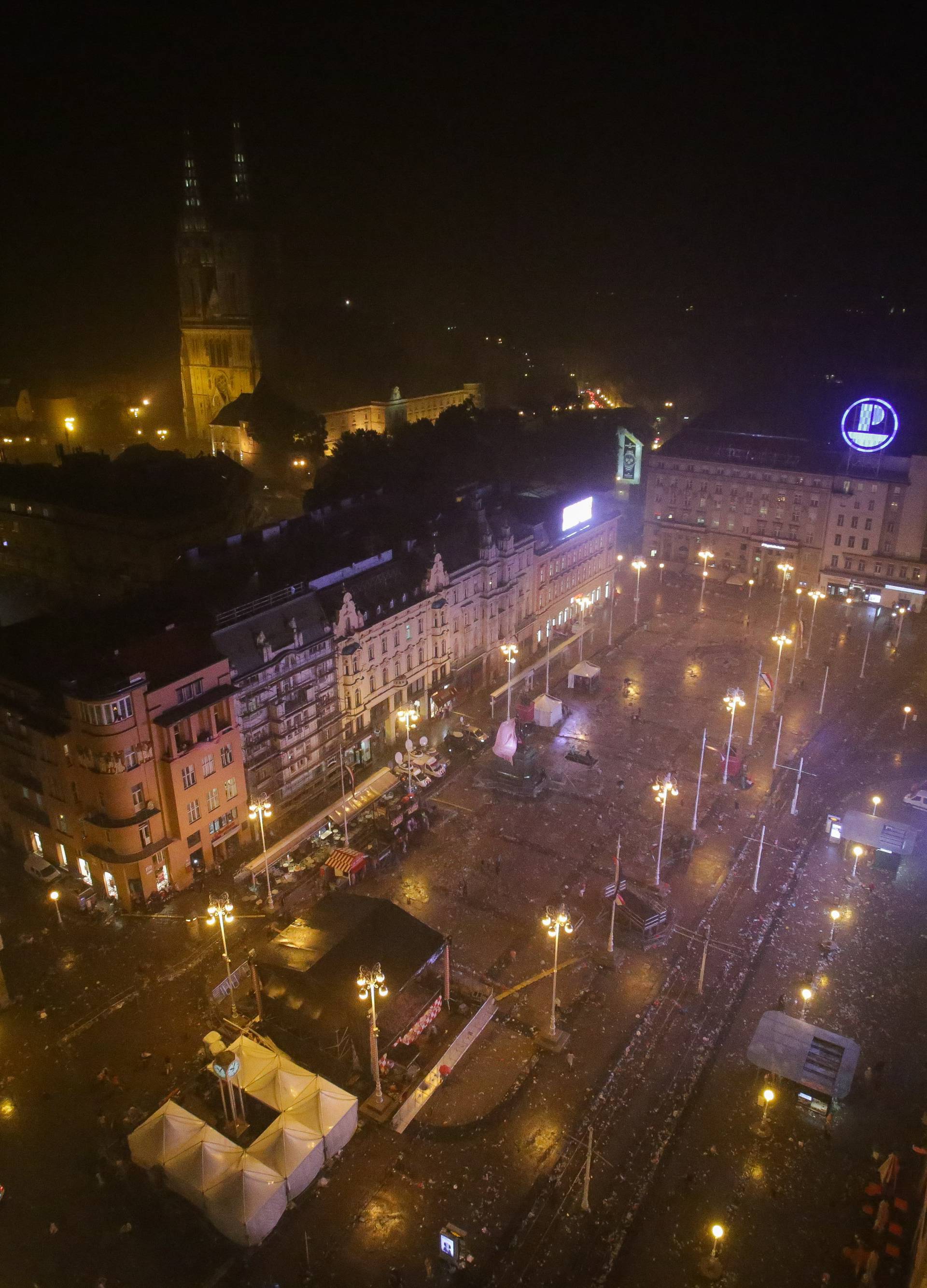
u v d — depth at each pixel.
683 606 155.50
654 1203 56.19
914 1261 50.16
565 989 73.44
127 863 77.88
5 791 86.62
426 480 162.00
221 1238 53.78
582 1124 61.56
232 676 84.88
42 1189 56.44
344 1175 57.94
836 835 91.31
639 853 90.31
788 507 159.00
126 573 132.50
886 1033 68.69
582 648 138.75
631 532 189.75
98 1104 62.25
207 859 85.38
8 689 80.94
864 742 111.25
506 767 101.62
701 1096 63.69
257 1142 56.34
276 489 185.38
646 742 111.12
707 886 85.75
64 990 72.06
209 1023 68.94
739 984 73.81
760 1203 56.12
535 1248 53.47
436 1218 55.28
